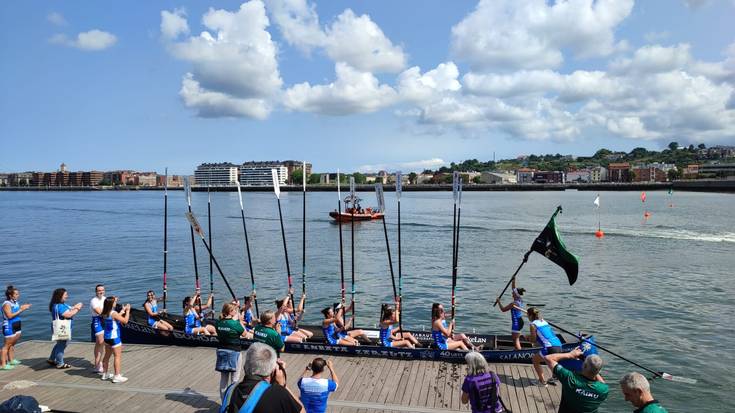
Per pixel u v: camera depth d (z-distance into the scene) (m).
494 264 38.69
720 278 31.92
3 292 31.20
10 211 111.19
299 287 31.27
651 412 5.61
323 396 8.62
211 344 15.34
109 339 12.16
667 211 88.38
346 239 55.66
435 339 13.75
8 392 11.65
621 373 16.75
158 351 14.73
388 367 13.22
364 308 26.09
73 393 11.68
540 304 25.98
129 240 56.47
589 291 28.98
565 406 7.30
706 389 15.46
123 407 10.95
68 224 77.88
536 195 183.62
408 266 38.31
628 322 22.73
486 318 24.06
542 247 14.65
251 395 5.25
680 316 23.59
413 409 10.70
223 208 120.19
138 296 29.78
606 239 50.38
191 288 31.45
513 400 11.23
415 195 196.38
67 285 32.91
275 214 96.12
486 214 86.56
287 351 14.55
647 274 33.44
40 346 15.14
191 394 11.62
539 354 11.89
